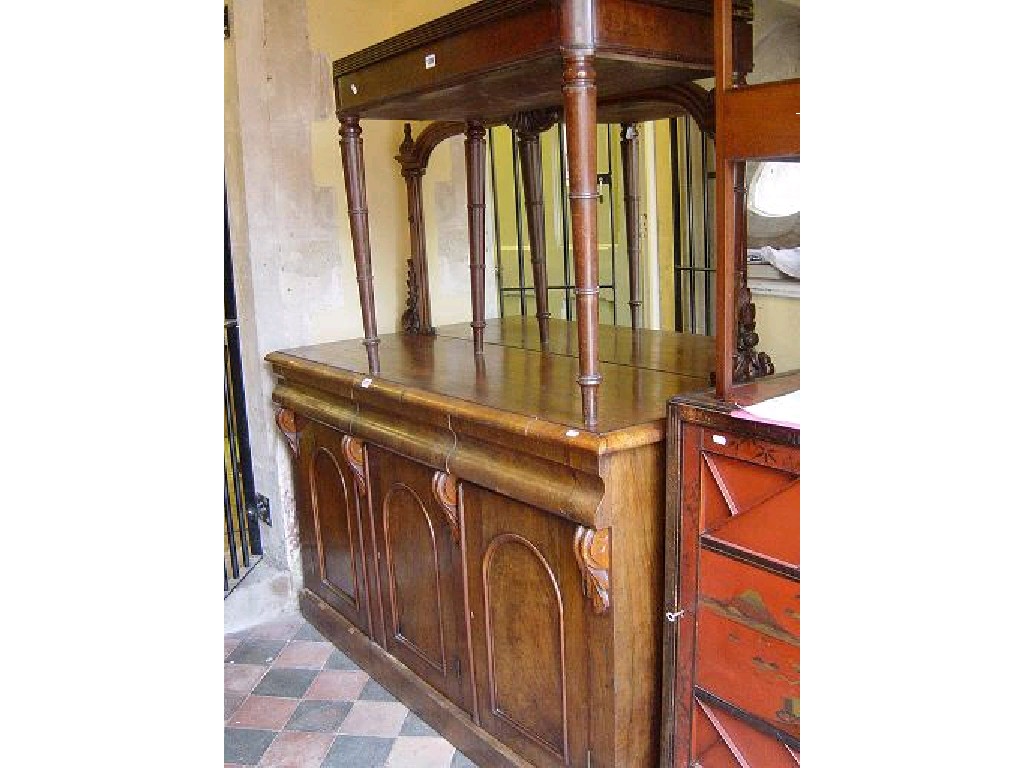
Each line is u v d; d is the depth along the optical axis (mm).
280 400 2748
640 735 1682
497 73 1655
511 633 1902
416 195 2959
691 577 1492
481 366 2334
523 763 1923
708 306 3029
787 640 1341
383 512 2334
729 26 1380
